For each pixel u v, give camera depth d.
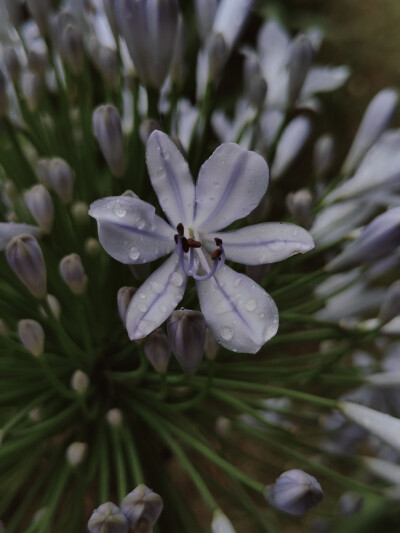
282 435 0.21
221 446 0.21
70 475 0.22
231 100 0.45
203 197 0.18
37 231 0.20
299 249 0.17
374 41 0.53
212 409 0.22
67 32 0.22
